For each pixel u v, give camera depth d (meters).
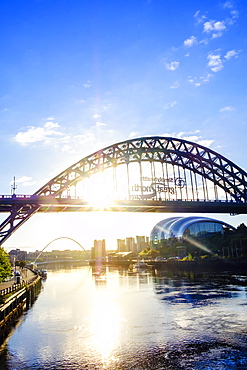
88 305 54.66
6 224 78.94
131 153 101.75
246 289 60.47
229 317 39.66
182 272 120.75
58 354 29.72
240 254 121.31
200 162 111.56
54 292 77.12
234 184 114.44
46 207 88.94
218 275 93.06
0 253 70.44
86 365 27.09
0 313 35.28
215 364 26.19
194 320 39.19
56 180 89.81
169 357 28.00
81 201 88.50
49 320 43.50
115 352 29.77
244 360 26.69
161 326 37.50
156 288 72.56
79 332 36.69
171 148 109.06
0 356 29.55
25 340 34.16
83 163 94.38
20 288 51.81
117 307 50.97
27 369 26.56
